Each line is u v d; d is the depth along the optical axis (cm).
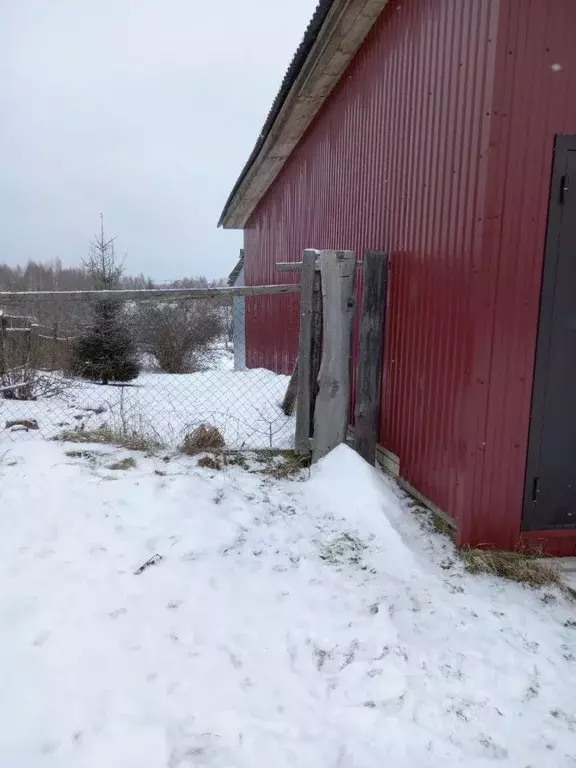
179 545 318
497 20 305
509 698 232
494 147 313
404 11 433
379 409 484
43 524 320
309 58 593
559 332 338
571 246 331
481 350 330
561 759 203
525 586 319
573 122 321
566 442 351
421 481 407
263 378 861
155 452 466
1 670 211
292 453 486
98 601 260
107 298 443
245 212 1252
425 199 395
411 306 419
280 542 341
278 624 263
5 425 537
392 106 456
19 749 180
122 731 189
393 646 254
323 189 680
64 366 1088
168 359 1440
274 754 191
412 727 212
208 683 220
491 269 325
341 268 443
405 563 329
